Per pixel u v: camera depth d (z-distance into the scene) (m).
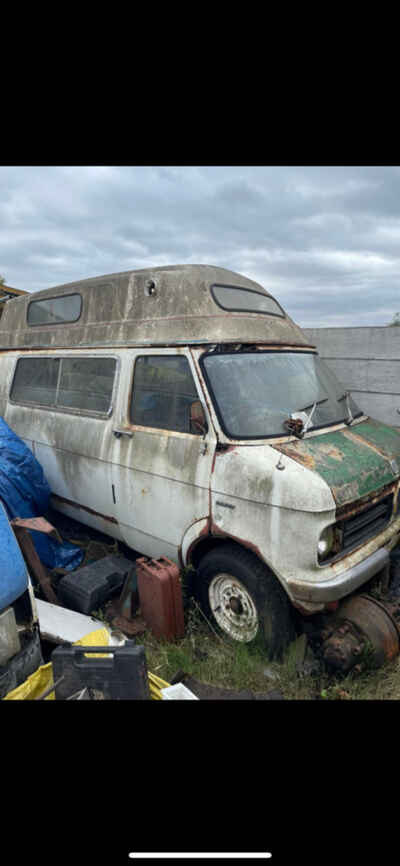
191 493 3.48
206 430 3.41
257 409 3.47
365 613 3.08
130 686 2.49
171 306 3.87
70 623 3.51
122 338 4.19
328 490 2.90
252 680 3.09
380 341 5.24
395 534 3.52
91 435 4.39
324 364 4.39
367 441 3.63
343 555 3.07
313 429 3.54
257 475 3.09
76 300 4.81
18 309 5.70
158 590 3.39
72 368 4.75
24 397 5.41
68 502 4.86
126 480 4.03
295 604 2.98
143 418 3.95
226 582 3.43
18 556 2.78
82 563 4.71
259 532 3.07
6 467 4.32
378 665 3.05
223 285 3.93
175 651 3.31
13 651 2.58
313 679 3.10
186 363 3.62
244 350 3.68
